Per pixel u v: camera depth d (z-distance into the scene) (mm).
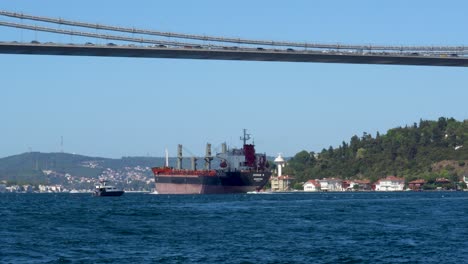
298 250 70812
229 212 132125
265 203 180250
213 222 105750
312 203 180125
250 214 125750
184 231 90500
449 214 123812
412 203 176375
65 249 71938
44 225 100812
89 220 110312
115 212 131500
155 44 192375
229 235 85375
